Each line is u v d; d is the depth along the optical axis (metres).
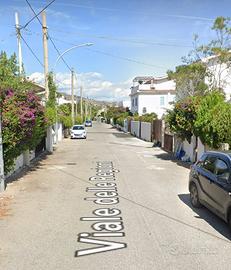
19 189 11.83
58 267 5.63
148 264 5.72
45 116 18.88
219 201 7.66
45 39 25.03
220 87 29.38
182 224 7.94
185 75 30.38
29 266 5.68
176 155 21.70
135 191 11.58
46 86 25.11
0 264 5.77
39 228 7.63
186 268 5.57
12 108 12.28
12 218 8.41
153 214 8.78
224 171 7.85
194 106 18.38
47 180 13.58
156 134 32.09
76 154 23.38
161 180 13.73
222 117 14.66
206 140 15.68
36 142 17.42
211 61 30.56
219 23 27.59
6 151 12.23
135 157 21.80
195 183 9.39
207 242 6.77
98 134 50.94
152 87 65.38
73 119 52.44
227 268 5.58
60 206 9.55
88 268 5.58
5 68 14.24
